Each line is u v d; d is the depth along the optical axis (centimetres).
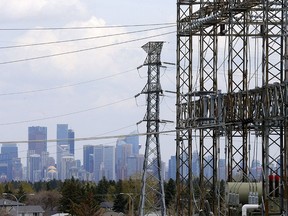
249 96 9312
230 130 10275
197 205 12350
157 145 15112
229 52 10400
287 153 8494
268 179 8800
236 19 10444
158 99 14900
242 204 9644
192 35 11800
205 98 10812
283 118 8481
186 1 11719
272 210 8988
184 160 12469
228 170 10288
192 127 10344
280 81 8631
